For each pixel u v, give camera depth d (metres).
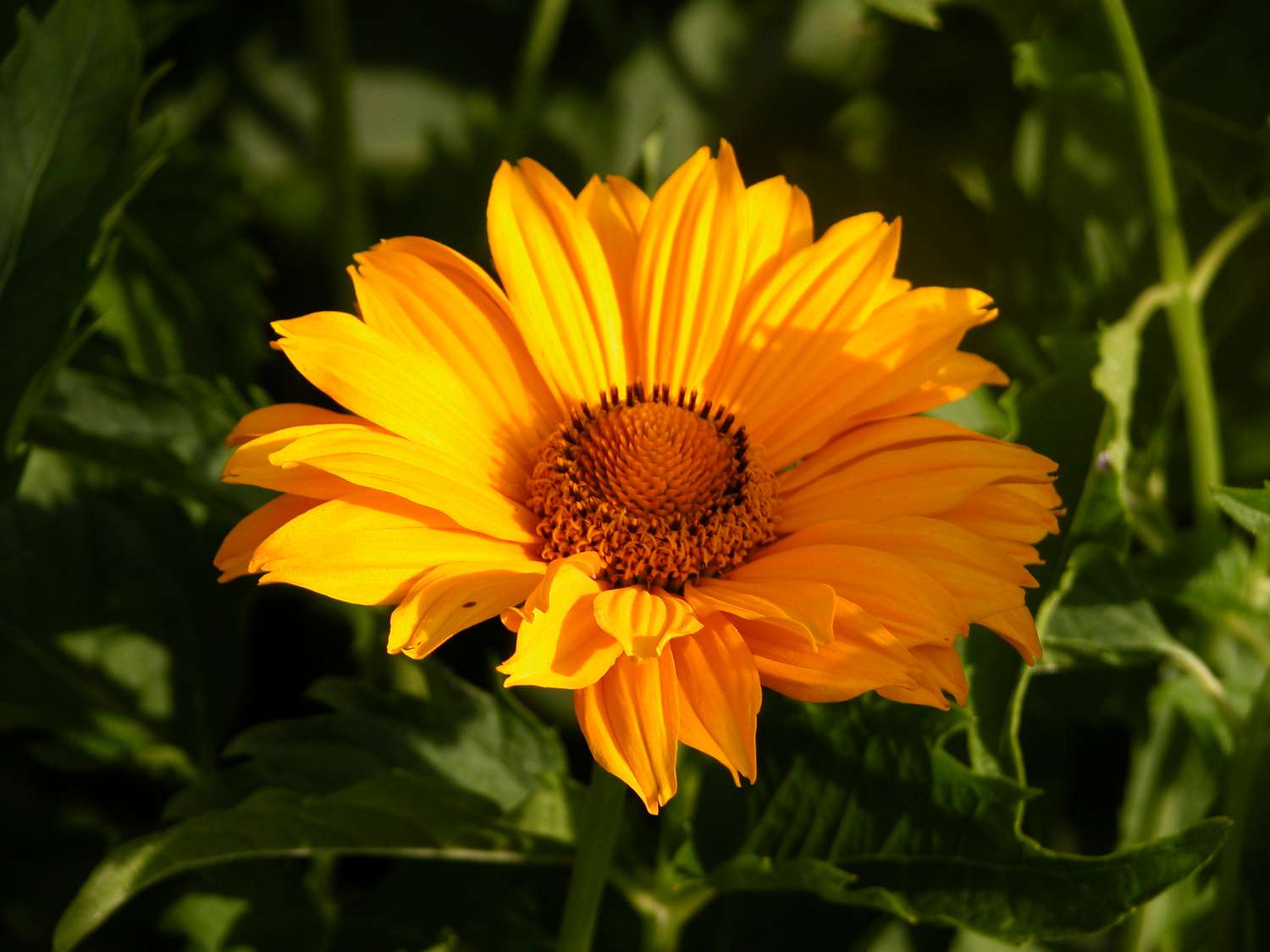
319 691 0.39
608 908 0.40
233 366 0.43
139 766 0.42
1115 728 0.43
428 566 0.35
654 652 0.34
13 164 0.39
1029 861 0.37
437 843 0.38
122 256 0.43
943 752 0.37
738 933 0.41
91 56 0.39
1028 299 0.44
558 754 0.40
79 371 0.40
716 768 0.41
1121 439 0.39
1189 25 0.41
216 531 0.42
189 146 0.42
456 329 0.37
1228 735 0.40
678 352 0.38
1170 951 0.41
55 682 0.42
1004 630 0.36
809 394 0.38
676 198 0.38
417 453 0.36
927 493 0.36
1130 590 0.40
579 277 0.38
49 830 0.43
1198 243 0.44
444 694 0.39
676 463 0.37
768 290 0.38
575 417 0.37
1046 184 0.44
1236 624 0.41
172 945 0.42
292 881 0.41
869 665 0.35
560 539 0.37
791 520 0.37
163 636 0.42
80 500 0.42
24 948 0.42
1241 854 0.39
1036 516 0.37
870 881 0.38
